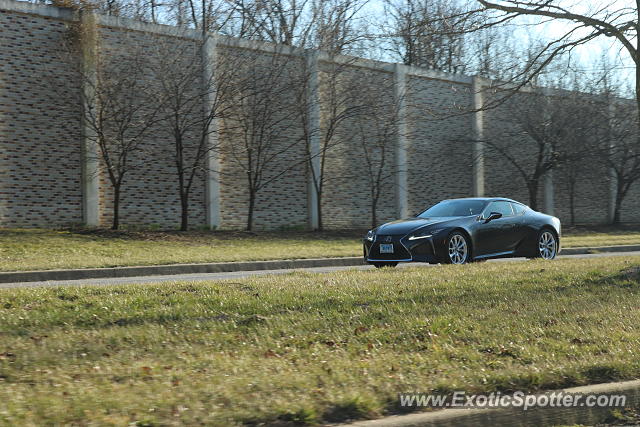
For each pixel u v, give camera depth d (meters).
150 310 18.17
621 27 28.22
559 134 80.06
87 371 12.52
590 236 74.69
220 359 13.53
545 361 13.88
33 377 12.02
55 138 54.25
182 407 10.41
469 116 79.88
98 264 38.44
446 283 22.89
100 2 61.78
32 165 53.31
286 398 11.02
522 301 19.80
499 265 29.61
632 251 59.03
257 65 63.31
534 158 85.50
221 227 62.44
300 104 65.31
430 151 77.00
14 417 9.62
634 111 82.19
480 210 35.88
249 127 63.41
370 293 20.77
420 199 76.25
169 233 56.28
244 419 10.12
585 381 12.84
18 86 52.81
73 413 9.91
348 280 24.45
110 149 56.62
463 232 34.16
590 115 81.00
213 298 19.81
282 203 66.69
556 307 19.02
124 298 20.05
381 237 33.59
